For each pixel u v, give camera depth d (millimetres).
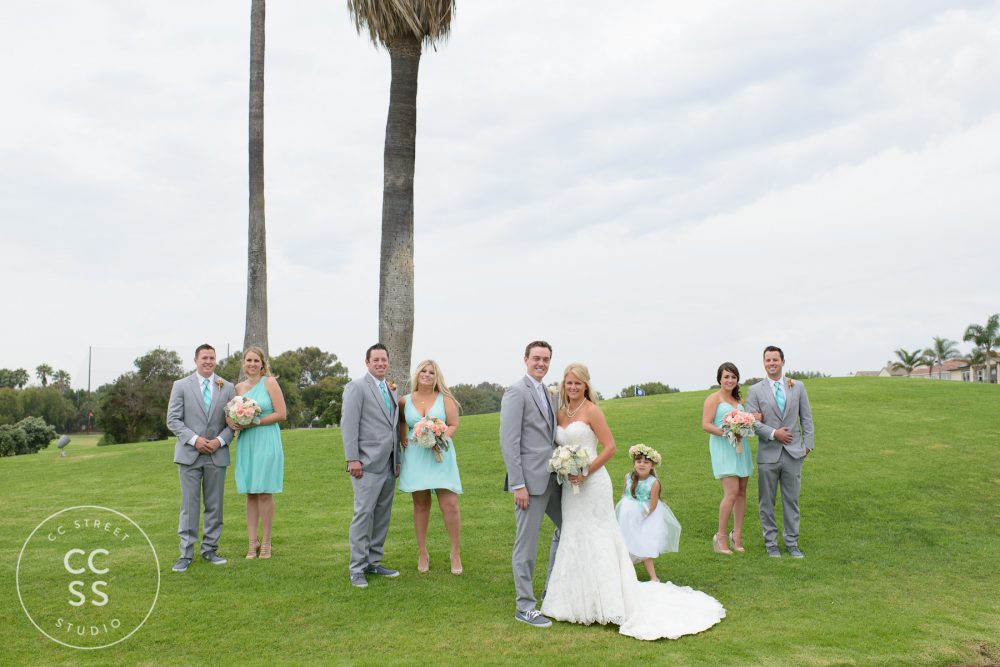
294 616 5770
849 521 9633
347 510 9984
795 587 6898
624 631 5539
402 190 14516
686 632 5508
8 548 7801
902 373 99000
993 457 13242
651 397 24609
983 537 8992
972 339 83000
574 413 6180
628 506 7215
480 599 6336
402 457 7156
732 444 8094
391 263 14398
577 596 5852
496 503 10500
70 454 17266
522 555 5883
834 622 5879
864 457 13320
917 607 6371
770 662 4945
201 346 7309
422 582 6781
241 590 6391
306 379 76250
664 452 14016
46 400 60594
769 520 8164
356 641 5250
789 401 8172
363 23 14781
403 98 14609
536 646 5203
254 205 17719
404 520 9547
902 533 9094
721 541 8180
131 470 13586
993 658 5184
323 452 14680
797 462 8125
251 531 7539
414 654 5000
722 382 8289
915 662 5023
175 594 6254
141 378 28172
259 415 7230
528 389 6102
